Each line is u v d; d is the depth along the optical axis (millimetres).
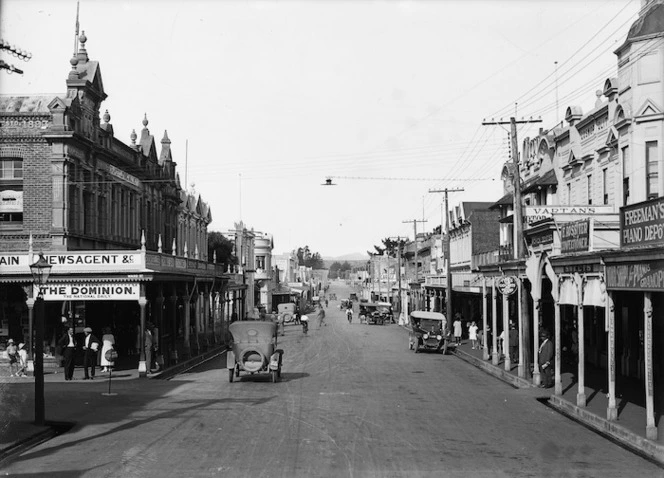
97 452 13617
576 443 14953
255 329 26344
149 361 27500
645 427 15609
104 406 19766
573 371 29031
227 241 75125
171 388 24266
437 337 41125
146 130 45094
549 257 22281
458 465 12609
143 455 13312
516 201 27781
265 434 15523
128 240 39375
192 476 11656
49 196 30656
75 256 27203
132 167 39844
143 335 27156
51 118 30672
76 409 19125
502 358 34812
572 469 12445
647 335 14742
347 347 45969
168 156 49719
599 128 29531
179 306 46031
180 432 15758
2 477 11641
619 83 26312
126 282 27094
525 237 27438
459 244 64125
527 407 20297
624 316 27062
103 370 29078
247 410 19125
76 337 31312
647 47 24500
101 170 34969
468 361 36312
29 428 15906
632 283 15406
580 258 19172
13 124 30656
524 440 15195
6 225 30719
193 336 42906
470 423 17359
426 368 32469
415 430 16219
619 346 27719
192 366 33719
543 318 38906
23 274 26766
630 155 25250
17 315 30859
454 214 64062
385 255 147625
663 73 24328
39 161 30688
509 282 29531
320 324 74250
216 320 60594
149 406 19797
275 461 12781
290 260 148375
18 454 13492
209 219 63125
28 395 22125
